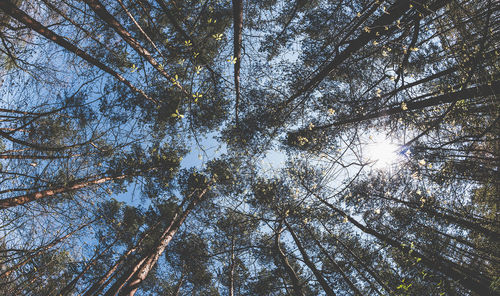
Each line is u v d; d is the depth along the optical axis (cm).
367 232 831
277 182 869
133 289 698
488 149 632
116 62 656
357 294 735
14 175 563
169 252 1155
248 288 1084
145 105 675
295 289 819
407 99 666
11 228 538
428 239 744
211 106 786
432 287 559
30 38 625
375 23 597
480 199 734
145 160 882
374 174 724
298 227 1123
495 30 545
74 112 607
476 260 734
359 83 809
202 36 747
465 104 566
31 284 534
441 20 586
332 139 739
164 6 586
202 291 1243
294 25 819
